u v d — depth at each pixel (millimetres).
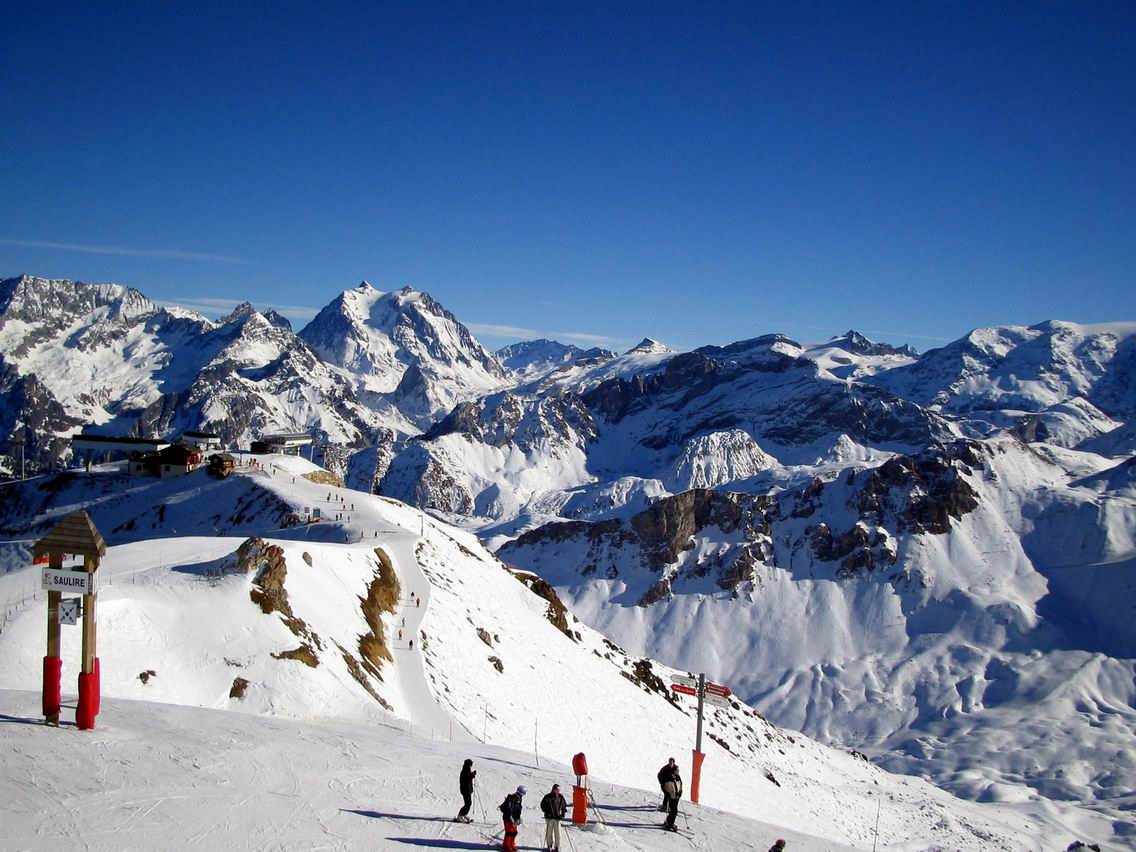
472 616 90125
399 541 103562
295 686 51281
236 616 56344
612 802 36188
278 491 133000
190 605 55781
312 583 68812
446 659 73625
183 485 147000
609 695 96062
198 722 35906
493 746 49406
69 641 46344
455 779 33750
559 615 121938
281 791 28984
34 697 35219
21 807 24547
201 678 49406
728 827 35250
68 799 25516
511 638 93375
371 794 30266
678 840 31906
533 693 80875
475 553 130000
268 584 61000
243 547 63938
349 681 56156
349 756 34500
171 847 23547
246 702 48812
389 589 83375
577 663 101500
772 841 34188
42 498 151500
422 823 28141
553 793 28172
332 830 26297
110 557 70938
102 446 156875
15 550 107562
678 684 47156
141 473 155250
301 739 35969
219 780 28984
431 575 95438
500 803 31812
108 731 31984
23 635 45094
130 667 47438
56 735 30547
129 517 141500
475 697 70000
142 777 28031
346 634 64312
